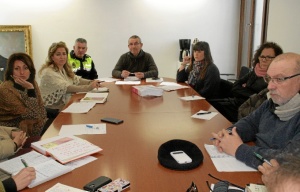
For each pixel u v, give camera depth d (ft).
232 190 3.69
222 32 18.11
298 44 12.92
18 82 8.42
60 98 10.75
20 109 8.17
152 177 4.25
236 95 10.36
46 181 4.13
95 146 5.26
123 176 4.28
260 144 5.27
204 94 11.89
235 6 17.85
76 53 14.64
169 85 12.01
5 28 16.60
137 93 10.30
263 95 7.10
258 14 15.52
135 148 5.35
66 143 5.30
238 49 18.21
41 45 17.21
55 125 6.81
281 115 4.92
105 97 9.73
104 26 17.51
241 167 4.52
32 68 8.73
